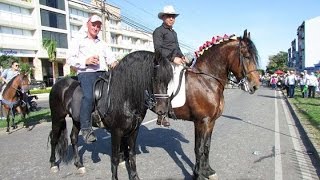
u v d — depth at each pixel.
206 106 5.15
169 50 5.50
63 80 5.79
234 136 8.64
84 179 5.43
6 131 10.49
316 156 6.48
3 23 36.19
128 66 4.43
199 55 5.50
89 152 7.10
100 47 5.25
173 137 8.50
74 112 5.17
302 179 5.25
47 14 42.31
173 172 5.67
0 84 11.61
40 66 41.62
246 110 15.12
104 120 4.77
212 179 5.22
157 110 4.15
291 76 23.08
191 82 5.22
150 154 6.82
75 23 49.91
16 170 6.00
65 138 5.98
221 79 5.32
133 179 4.92
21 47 38.41
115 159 4.66
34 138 9.16
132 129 4.69
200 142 5.19
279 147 7.39
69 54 5.08
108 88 4.65
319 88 24.64
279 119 12.09
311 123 10.27
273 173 5.55
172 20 5.47
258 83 5.19
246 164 6.07
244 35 5.25
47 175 5.68
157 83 4.15
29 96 15.49
